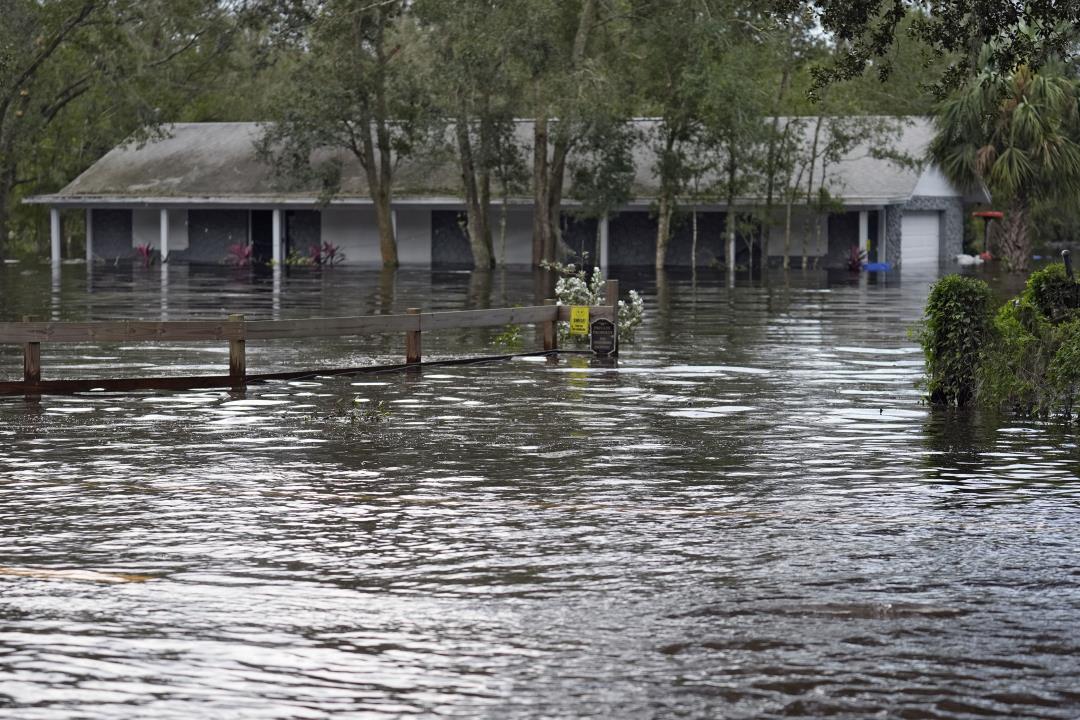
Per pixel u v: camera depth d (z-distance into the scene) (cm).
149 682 687
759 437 1454
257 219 7231
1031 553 939
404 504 1102
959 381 1694
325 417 1602
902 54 6444
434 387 1900
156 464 1284
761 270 6078
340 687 680
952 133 6103
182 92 8150
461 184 6775
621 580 870
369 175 6569
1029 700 661
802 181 6338
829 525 1025
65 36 7256
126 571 893
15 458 1316
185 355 2312
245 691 675
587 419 1588
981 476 1228
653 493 1148
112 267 6419
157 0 7162
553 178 6231
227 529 1011
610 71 5891
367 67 6297
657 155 6272
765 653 727
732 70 5681
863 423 1554
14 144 7338
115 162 7488
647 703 657
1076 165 5750
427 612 801
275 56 6575
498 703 658
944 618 788
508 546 959
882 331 2820
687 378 2005
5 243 7644
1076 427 1521
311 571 892
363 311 3475
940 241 6712
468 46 5716
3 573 888
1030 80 5784
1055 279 1780
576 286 2533
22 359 2250
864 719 639
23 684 684
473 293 4266
